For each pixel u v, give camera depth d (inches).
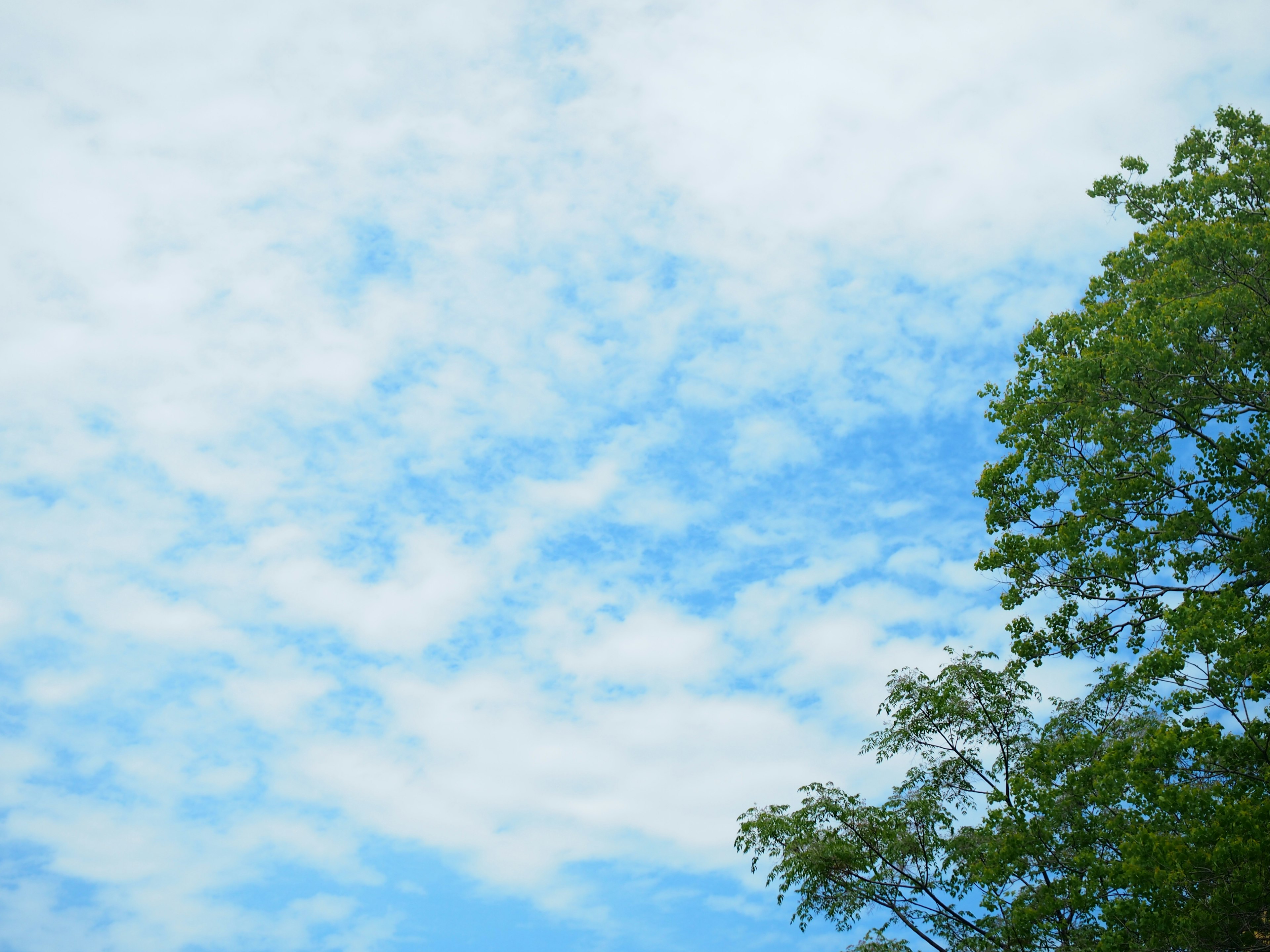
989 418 665.0
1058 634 636.7
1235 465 589.6
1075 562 614.9
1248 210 664.4
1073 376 593.9
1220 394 577.3
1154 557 600.1
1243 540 570.3
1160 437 614.5
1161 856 463.2
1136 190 753.0
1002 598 644.7
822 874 655.8
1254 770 491.8
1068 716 655.8
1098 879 506.0
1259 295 567.8
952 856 650.2
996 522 655.1
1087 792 548.7
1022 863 560.1
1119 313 617.9
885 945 636.7
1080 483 613.3
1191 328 553.6
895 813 681.0
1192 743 484.1
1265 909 446.6
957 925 639.1
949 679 683.4
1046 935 562.6
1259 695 482.6
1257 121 727.7
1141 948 478.3
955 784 681.6
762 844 687.1
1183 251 584.4
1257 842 441.1
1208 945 450.3
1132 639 608.1
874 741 707.4
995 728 671.8
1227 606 513.3
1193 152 747.4
